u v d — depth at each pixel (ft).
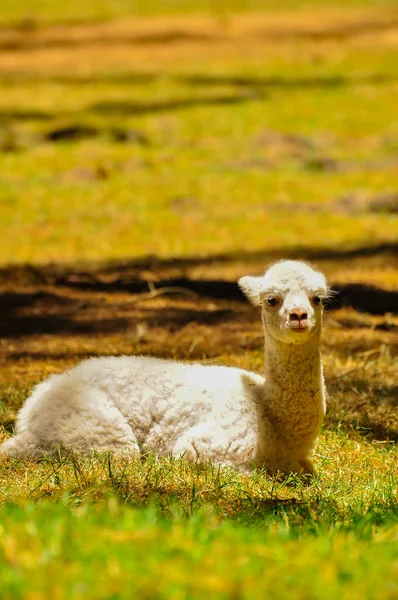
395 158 309.83
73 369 100.89
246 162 303.07
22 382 125.59
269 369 96.07
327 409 117.19
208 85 400.26
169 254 220.23
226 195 270.87
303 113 353.92
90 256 217.36
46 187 271.28
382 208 263.49
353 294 182.91
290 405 95.09
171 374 98.48
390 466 98.63
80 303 172.24
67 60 452.35
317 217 254.06
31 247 223.10
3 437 102.42
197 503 79.00
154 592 53.57
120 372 98.17
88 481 85.40
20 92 386.11
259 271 202.59
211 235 237.25
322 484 91.50
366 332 158.20
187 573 55.77
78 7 570.05
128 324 159.33
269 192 274.77
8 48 476.95
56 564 57.11
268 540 64.13
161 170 291.17
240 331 156.35
